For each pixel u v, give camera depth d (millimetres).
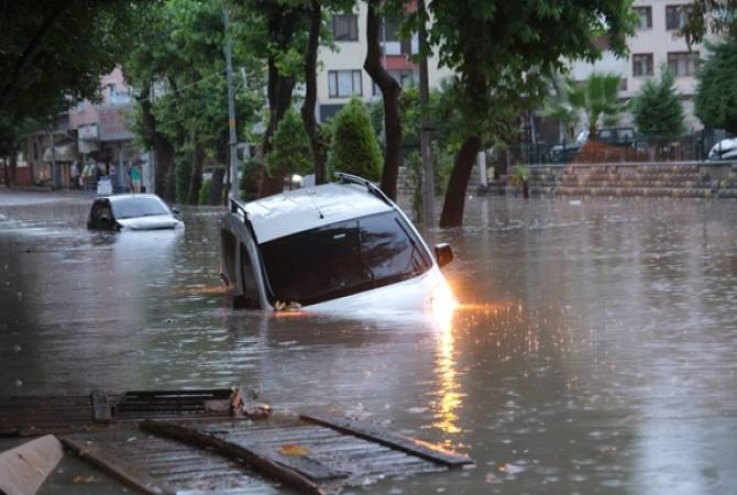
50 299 23266
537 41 37562
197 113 70000
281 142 51594
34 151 135250
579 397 10875
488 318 16828
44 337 17375
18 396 12180
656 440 8930
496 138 39656
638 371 12188
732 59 65375
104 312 20469
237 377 12977
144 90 81125
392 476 7906
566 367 12578
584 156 62688
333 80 93062
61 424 10555
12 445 9648
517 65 37219
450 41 36906
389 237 18828
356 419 10109
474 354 13609
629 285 20953
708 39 70438
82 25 29047
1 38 26000
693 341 14258
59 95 36000
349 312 17391
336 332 15719
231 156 62844
